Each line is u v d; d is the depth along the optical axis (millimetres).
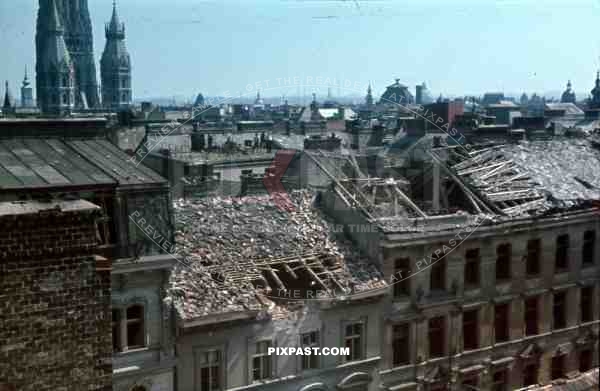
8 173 23469
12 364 10773
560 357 39844
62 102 169500
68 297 11133
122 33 186250
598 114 94688
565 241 39438
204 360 28156
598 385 19797
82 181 24125
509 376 37406
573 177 42594
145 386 26766
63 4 197000
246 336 28734
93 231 11289
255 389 29000
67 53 170875
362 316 31703
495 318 36969
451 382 35062
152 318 26891
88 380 11344
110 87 189500
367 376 31859
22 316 10805
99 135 28844
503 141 47281
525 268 37656
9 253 10633
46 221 10867
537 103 181500
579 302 40219
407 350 33844
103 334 11453
